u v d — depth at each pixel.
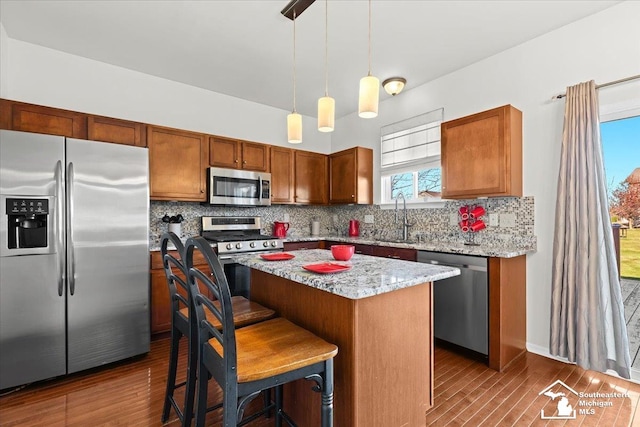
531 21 2.39
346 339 1.31
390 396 1.40
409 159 3.72
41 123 2.44
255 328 1.40
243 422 1.52
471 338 2.42
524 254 2.59
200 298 1.21
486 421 1.68
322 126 1.76
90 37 2.65
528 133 2.64
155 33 2.59
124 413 1.76
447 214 3.27
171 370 1.68
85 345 2.20
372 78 1.60
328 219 4.86
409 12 2.29
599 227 2.10
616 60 2.20
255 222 4.05
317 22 2.42
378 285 1.20
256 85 3.60
